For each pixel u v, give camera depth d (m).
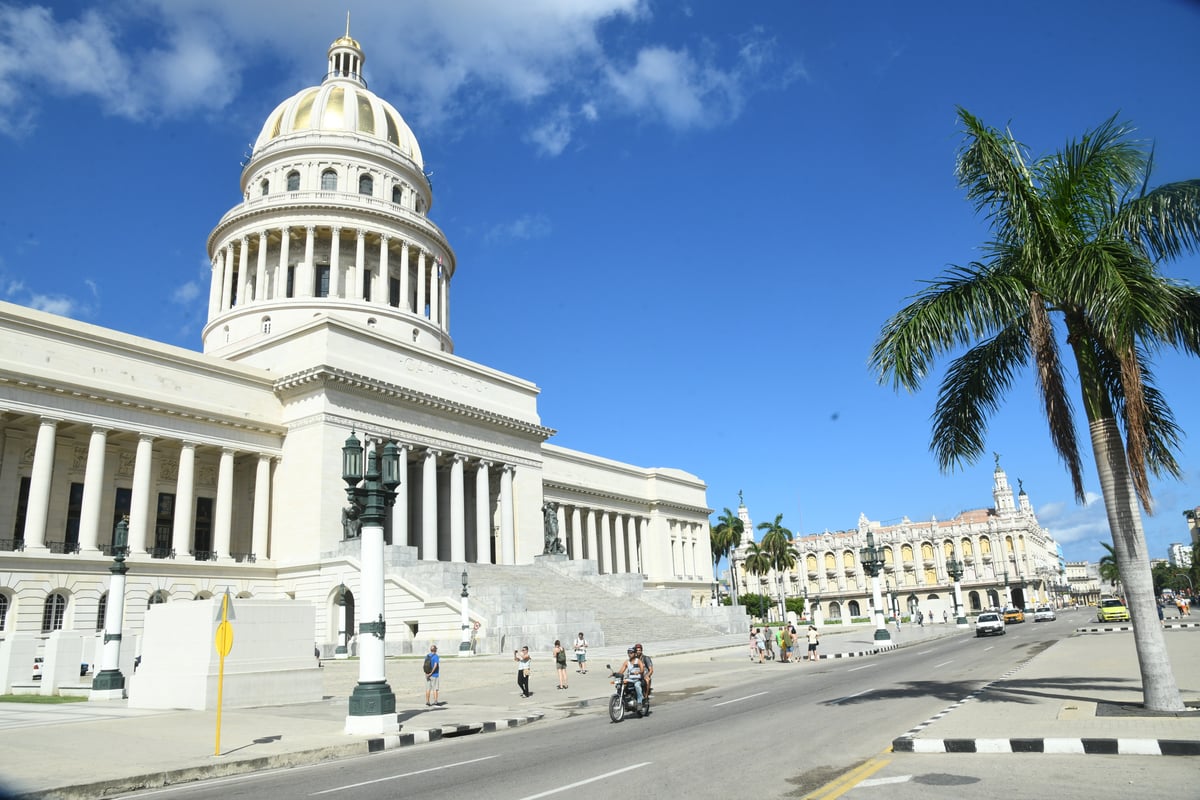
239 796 12.92
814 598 156.00
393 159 83.06
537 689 29.17
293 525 55.28
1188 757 11.77
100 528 50.59
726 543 122.31
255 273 79.12
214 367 54.59
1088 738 12.64
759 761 13.10
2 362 44.00
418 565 51.84
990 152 17.41
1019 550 141.12
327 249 78.38
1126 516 16.48
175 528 51.03
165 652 26.05
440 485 68.75
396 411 60.56
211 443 53.47
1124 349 15.45
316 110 83.19
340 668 40.62
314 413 56.06
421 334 78.06
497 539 68.81
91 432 48.16
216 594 51.38
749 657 43.44
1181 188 16.08
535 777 12.84
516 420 69.62
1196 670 23.12
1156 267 16.27
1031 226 17.14
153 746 17.28
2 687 33.22
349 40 93.25
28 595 43.41
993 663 30.61
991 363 20.02
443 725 19.97
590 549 89.06
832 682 27.25
